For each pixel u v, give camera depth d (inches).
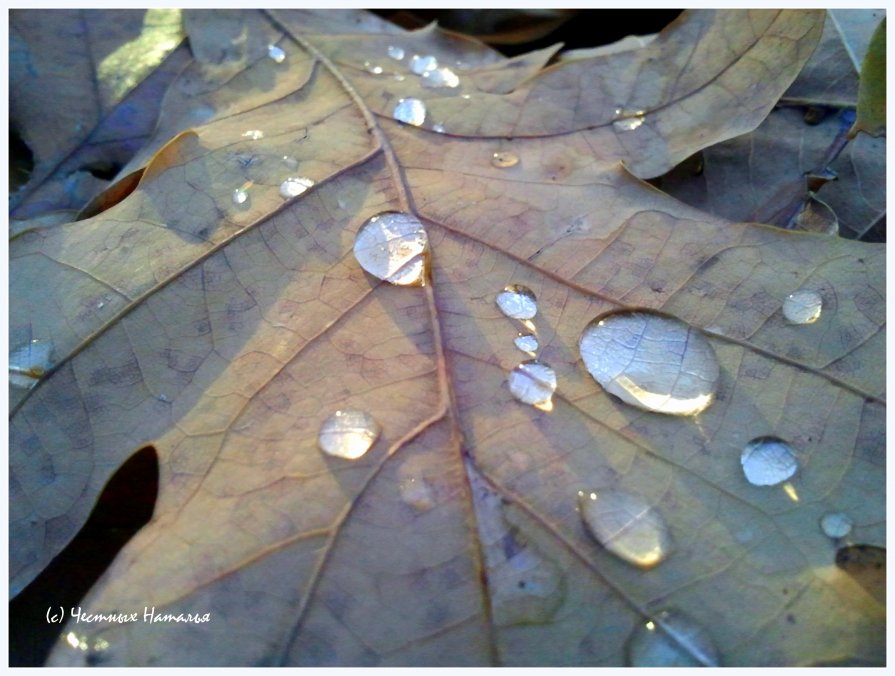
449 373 2.8
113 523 3.1
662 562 2.5
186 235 3.2
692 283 3.1
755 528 2.6
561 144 3.6
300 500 2.6
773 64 3.6
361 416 2.7
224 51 4.2
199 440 2.8
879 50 3.5
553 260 3.1
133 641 2.4
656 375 2.8
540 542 2.5
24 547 2.8
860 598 2.5
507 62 4.1
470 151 3.6
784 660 2.4
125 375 2.9
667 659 2.4
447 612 2.4
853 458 2.7
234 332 3.0
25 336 3.0
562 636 2.4
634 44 4.4
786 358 2.9
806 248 3.1
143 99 4.2
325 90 3.9
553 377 2.8
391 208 3.3
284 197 3.3
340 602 2.4
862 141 3.8
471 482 2.6
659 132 3.6
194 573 2.5
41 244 3.3
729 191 3.7
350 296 3.0
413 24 5.0
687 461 2.7
